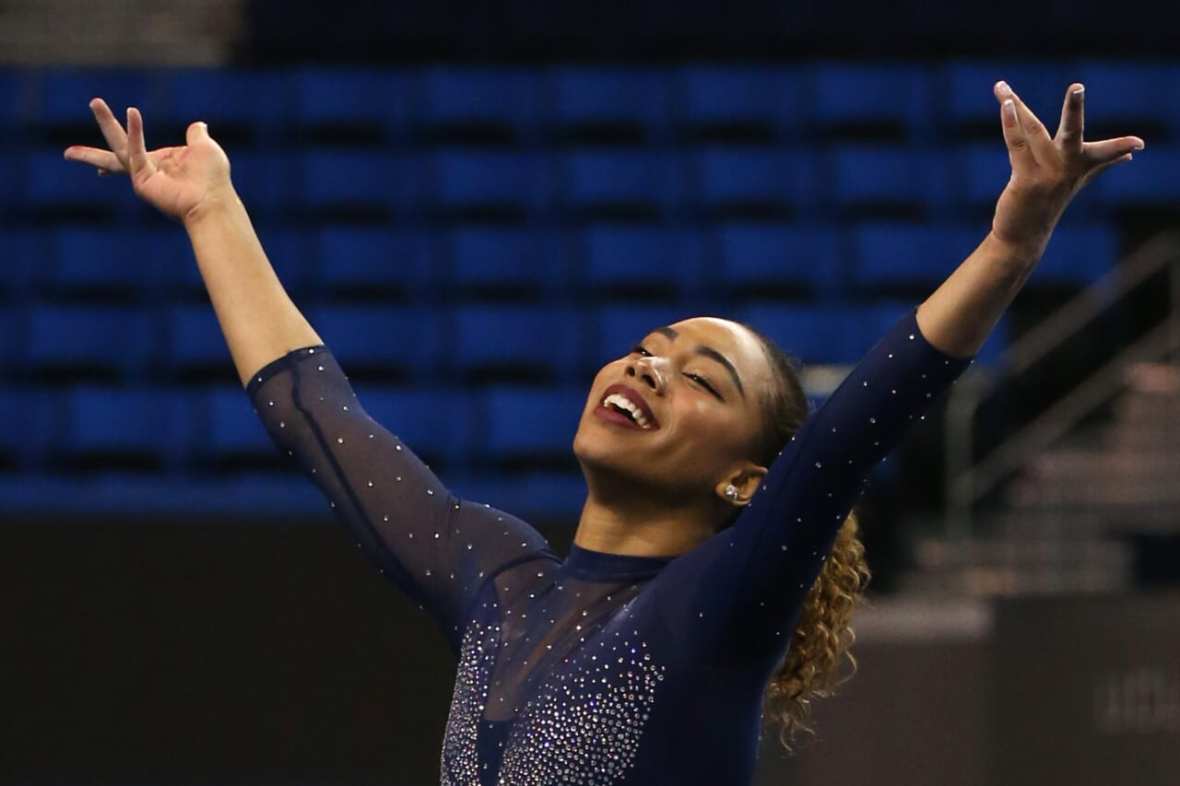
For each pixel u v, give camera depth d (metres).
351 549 24.31
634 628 7.02
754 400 7.59
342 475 8.08
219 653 24.39
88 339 36.28
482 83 41.06
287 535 24.41
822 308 35.47
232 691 24.33
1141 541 31.56
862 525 30.44
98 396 33.66
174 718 24.38
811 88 40.84
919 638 21.95
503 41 43.00
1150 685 22.62
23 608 24.66
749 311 35.12
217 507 24.86
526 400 33.00
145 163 8.55
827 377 26.98
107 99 41.12
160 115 40.94
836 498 6.65
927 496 31.86
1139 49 42.81
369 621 24.25
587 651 7.12
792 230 37.81
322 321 35.91
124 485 31.39
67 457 33.53
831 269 37.50
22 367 36.22
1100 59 42.66
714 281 37.53
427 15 43.12
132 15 44.78
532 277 37.72
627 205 39.22
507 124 40.84
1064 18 42.72
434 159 39.56
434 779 24.02
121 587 24.55
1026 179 6.29
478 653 7.53
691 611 6.88
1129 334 36.78
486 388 35.34
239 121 40.94
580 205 39.22
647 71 41.38
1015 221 6.35
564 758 6.95
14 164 39.94
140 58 44.09
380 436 8.20
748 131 40.72
